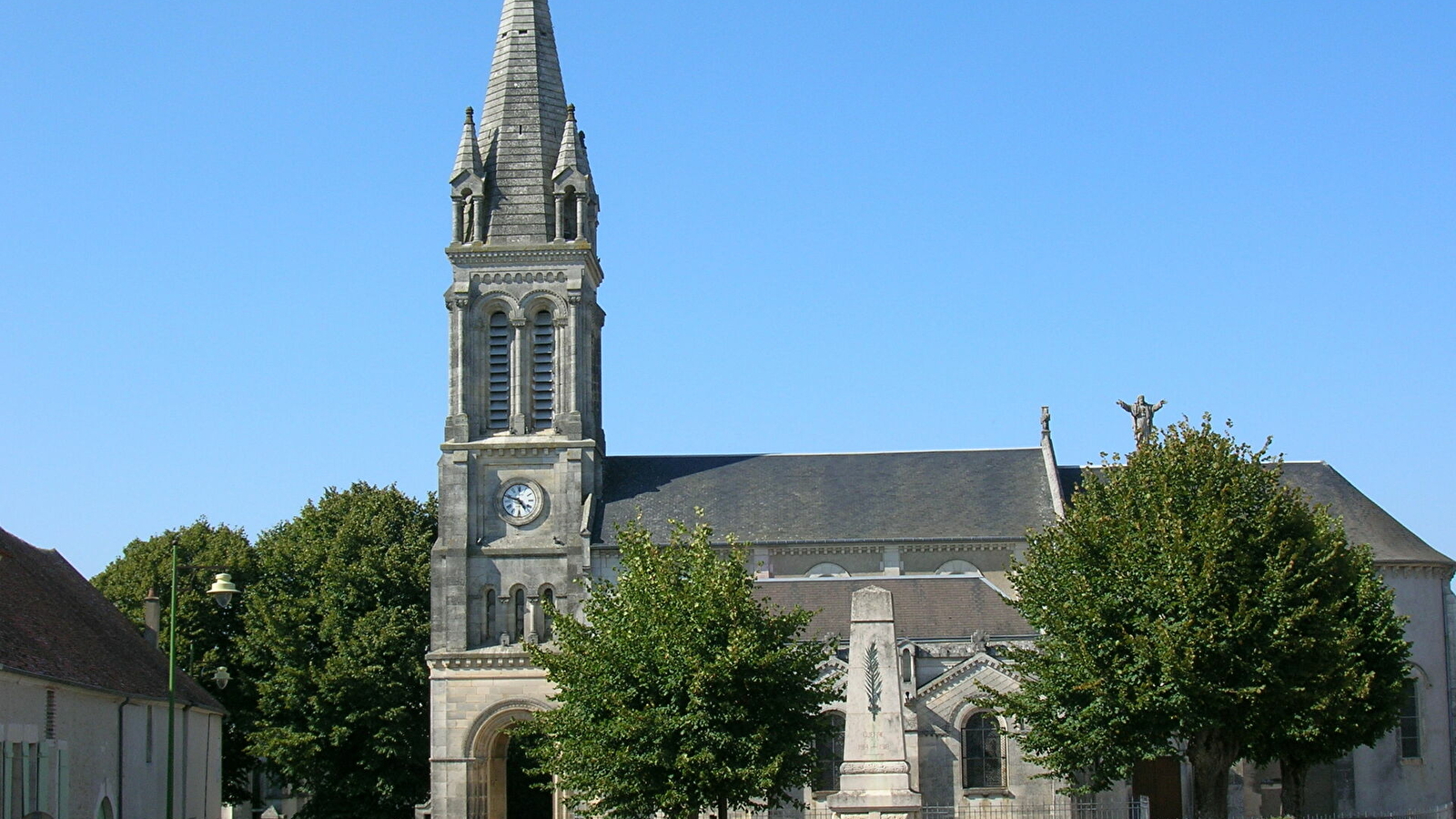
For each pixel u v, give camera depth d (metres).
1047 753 65.25
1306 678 60.09
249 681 96.31
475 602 89.62
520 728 64.69
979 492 91.69
